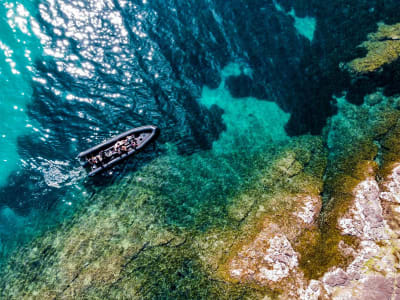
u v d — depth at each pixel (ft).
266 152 69.05
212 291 52.01
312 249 54.95
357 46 77.10
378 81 71.46
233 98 75.36
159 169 66.03
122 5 77.82
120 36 75.82
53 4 75.77
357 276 50.26
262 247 55.26
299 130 71.82
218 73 76.95
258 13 83.56
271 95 76.33
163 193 63.57
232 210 61.21
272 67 79.15
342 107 72.02
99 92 71.15
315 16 84.79
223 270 53.83
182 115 71.56
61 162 65.98
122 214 61.05
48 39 73.97
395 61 71.41
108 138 67.77
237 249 55.93
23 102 69.46
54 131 68.13
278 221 58.65
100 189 64.03
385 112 68.08
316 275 51.83
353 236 54.13
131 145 65.87
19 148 66.80
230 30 80.94
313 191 62.54
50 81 71.10
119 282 53.83
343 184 60.90
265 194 62.85
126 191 63.57
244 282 52.21
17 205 63.21
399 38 74.49
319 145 69.10
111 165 64.80
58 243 58.85
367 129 67.46
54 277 55.47
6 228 61.52
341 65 76.23
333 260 52.47
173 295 52.11
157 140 68.59
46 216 62.08
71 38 74.69
